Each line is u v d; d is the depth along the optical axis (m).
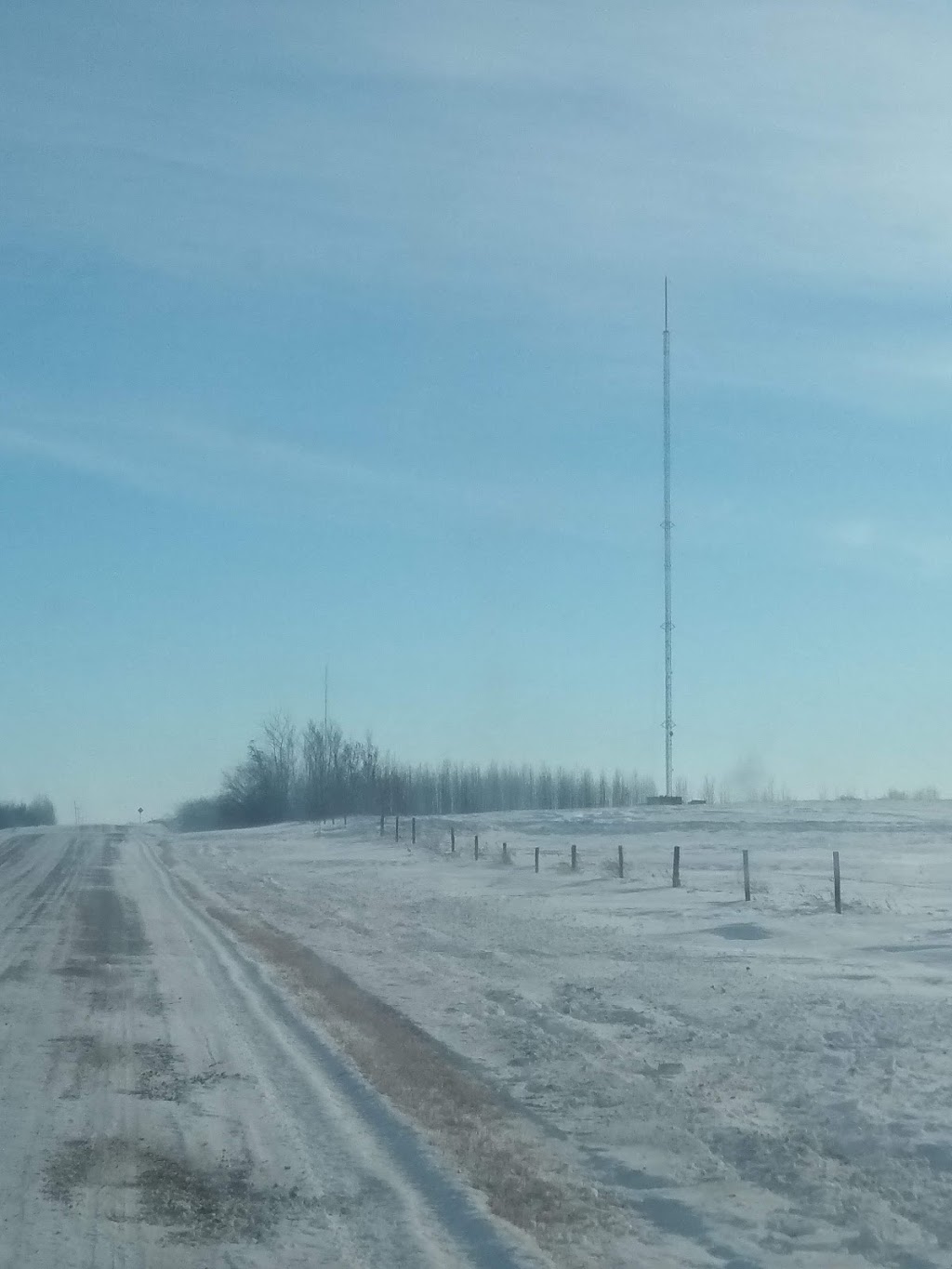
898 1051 11.04
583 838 51.16
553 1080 10.44
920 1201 7.29
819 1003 13.47
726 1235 6.87
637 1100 9.71
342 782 91.62
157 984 15.77
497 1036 12.29
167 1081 10.49
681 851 43.53
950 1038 11.46
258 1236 6.88
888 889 29.03
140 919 23.94
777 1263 6.43
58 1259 6.49
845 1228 6.95
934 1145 8.16
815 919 21.70
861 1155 8.18
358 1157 8.33
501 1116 9.42
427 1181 7.82
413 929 21.83
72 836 71.56
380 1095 9.95
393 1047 11.84
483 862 39.91
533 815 63.69
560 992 14.71
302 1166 8.15
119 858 46.66
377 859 43.97
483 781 93.88
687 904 25.16
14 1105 9.63
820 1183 7.62
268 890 31.55
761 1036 11.85
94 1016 13.46
